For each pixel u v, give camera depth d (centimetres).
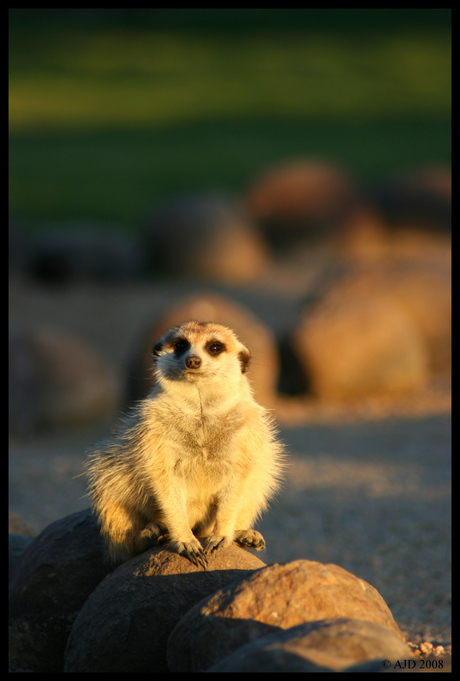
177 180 4091
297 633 418
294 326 1716
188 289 2494
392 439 1383
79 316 2212
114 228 3167
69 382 1512
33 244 2662
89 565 614
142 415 604
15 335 1548
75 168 4281
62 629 600
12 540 711
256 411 628
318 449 1331
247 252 2692
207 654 452
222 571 543
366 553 905
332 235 2836
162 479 587
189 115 5828
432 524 981
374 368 1645
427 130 5325
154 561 551
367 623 426
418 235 2873
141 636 520
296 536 965
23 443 1422
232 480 603
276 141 5084
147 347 1492
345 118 5738
